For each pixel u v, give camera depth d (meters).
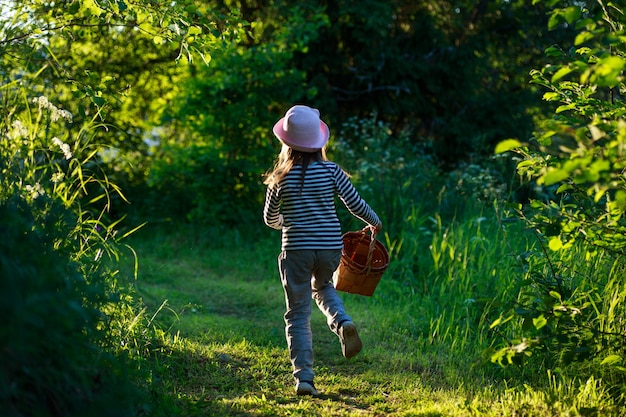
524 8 14.52
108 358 3.16
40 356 2.55
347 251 4.83
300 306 4.33
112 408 2.55
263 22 13.10
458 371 4.79
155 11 4.68
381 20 12.73
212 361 4.80
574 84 3.91
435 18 14.66
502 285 5.80
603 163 2.57
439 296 6.70
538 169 3.88
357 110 13.91
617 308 4.12
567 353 3.56
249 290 7.81
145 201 11.51
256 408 3.88
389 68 13.28
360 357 5.23
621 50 3.42
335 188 4.40
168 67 12.95
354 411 3.92
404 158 10.20
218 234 10.45
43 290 2.37
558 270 4.83
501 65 15.20
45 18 4.81
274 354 5.19
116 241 4.54
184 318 6.35
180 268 8.97
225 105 11.16
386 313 6.56
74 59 10.79
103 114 4.57
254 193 11.24
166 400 3.66
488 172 8.81
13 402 2.42
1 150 4.11
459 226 7.65
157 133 13.11
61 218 3.83
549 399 3.82
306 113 4.37
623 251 4.02
